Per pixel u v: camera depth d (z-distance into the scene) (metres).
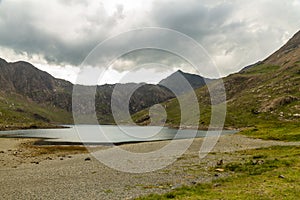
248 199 20.08
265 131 104.62
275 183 24.94
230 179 28.78
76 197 25.41
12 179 35.28
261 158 43.09
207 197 21.36
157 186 28.23
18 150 72.56
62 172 39.19
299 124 111.50
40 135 147.50
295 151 49.56
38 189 29.06
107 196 25.19
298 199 19.61
